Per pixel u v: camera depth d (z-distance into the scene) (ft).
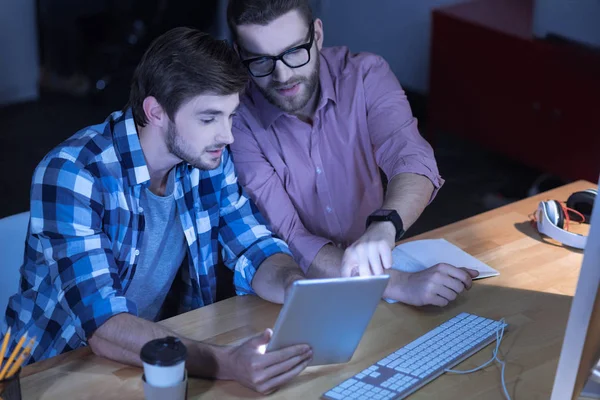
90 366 4.99
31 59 16.14
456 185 13.25
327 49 7.15
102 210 5.42
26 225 6.05
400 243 6.48
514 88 12.89
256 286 5.84
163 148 5.46
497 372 4.94
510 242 6.57
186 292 6.35
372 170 7.02
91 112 15.72
